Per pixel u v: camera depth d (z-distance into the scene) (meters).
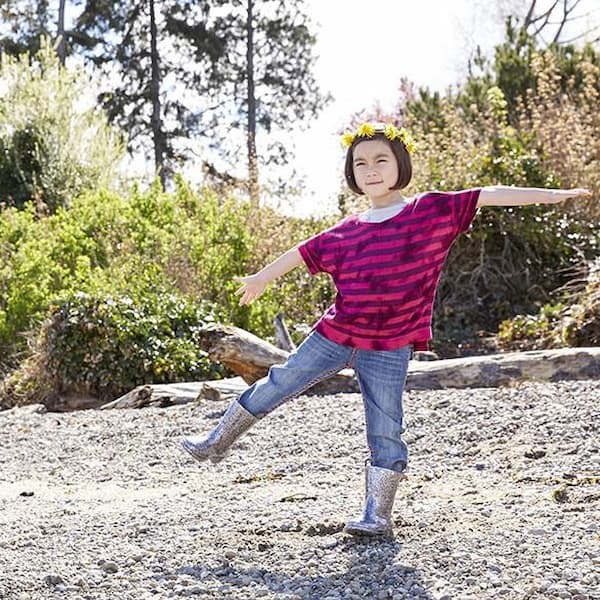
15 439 8.70
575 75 19.11
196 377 11.95
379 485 4.49
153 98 37.38
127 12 37.88
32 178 22.08
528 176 14.62
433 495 5.48
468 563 4.08
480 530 4.56
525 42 21.00
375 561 4.20
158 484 6.64
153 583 4.09
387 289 4.39
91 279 13.42
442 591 3.78
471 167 14.66
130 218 15.42
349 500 5.45
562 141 15.25
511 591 3.74
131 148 37.56
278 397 4.60
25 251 14.45
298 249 4.63
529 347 12.59
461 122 16.78
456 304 14.12
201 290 13.97
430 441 7.11
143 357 11.93
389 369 4.47
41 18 37.66
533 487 5.51
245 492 5.98
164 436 8.27
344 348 4.52
